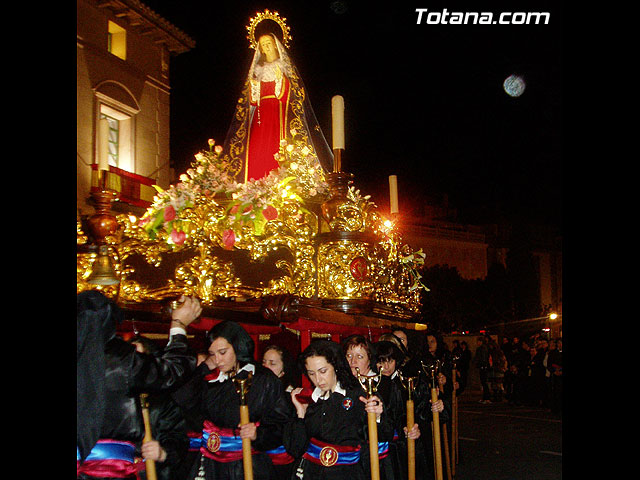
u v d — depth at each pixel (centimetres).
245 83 698
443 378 725
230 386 451
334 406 445
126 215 483
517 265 3362
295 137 679
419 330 803
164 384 333
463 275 3384
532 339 1991
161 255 517
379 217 576
